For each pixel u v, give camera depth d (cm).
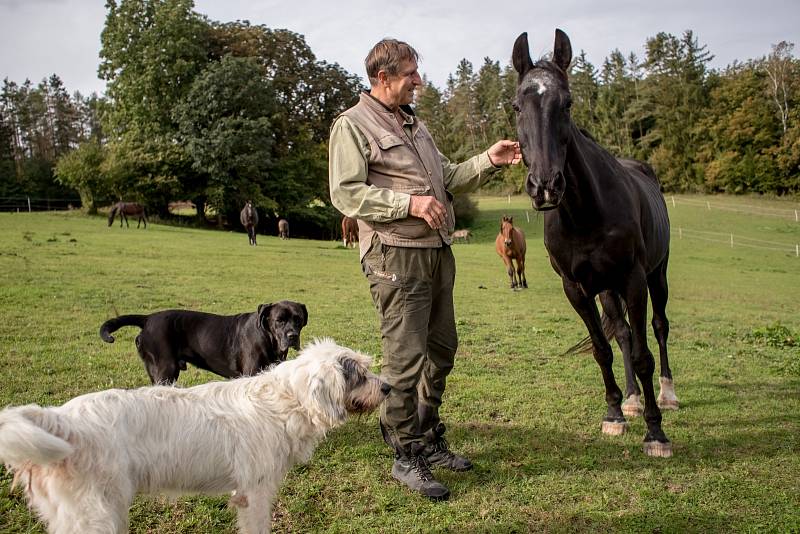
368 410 403
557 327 1163
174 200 4656
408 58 443
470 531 411
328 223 5200
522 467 509
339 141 442
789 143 6725
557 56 533
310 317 1159
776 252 3794
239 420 367
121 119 4656
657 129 7750
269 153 4641
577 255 562
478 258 3000
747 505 444
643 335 556
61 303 1141
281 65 5022
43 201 6044
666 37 7956
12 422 276
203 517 418
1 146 7462
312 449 399
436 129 9031
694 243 4159
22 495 427
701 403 699
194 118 4388
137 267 1720
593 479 488
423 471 461
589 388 751
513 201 7075
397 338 450
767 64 7200
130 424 328
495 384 750
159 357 613
